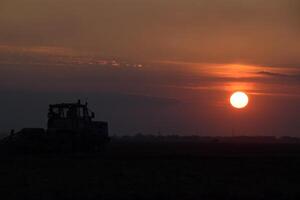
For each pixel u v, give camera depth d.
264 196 89.81
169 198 86.19
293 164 149.00
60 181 103.12
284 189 97.06
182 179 107.88
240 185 101.44
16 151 177.75
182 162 151.62
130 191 91.00
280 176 118.62
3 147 178.00
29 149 178.50
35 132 181.50
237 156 186.25
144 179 107.25
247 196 89.12
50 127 187.50
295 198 89.38
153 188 94.44
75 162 146.00
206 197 88.12
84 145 187.62
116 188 94.31
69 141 184.25
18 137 180.25
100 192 89.69
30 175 113.00
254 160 163.75
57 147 181.88
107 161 150.88
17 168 128.38
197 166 138.62
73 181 103.25
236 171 127.31
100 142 191.88
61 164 139.50
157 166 136.88
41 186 96.00
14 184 98.44
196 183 101.88
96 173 117.88
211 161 157.75
